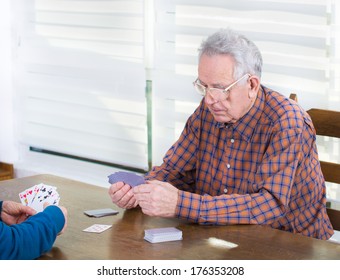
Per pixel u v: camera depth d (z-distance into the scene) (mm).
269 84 2779
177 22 3041
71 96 3623
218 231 1895
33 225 1688
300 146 2031
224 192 2197
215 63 1966
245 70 1981
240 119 2115
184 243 1789
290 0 2656
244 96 2023
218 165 2217
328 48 2594
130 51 3273
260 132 2105
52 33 3652
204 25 2941
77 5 3482
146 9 3143
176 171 2326
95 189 2371
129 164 3412
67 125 3689
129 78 3301
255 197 1979
